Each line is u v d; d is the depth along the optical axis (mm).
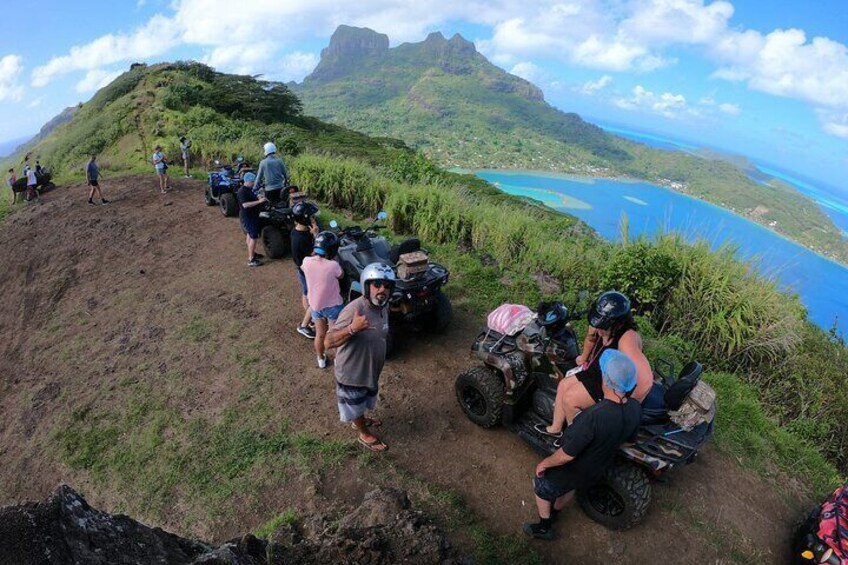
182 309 8000
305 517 3969
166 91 41469
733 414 5445
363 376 4273
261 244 10383
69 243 12172
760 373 6215
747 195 158000
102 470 5137
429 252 8984
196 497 4453
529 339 4367
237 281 8672
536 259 8297
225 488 4457
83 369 7078
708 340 6504
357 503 4117
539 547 3775
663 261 6867
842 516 3664
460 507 4078
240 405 5570
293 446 4840
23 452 5824
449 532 3834
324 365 6129
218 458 4848
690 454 3656
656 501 4227
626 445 3648
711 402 3730
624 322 3615
